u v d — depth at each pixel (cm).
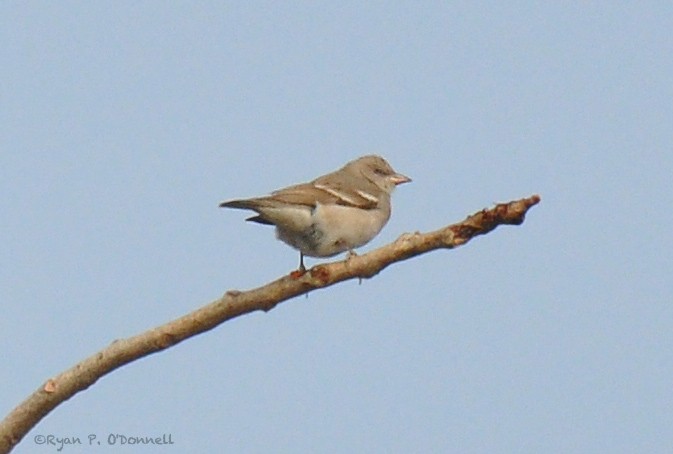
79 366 1117
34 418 1116
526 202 1040
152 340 1127
